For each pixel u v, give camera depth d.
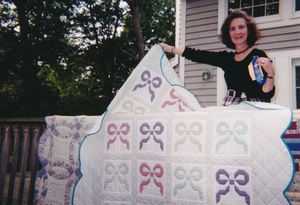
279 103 5.29
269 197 1.70
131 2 12.66
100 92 24.77
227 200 1.79
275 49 5.41
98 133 2.35
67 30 17.42
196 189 1.89
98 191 2.22
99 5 19.19
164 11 19.48
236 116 1.91
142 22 18.73
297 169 1.75
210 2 6.27
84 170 2.25
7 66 13.30
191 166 1.95
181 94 2.34
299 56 5.16
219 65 2.31
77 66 20.97
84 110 23.59
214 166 1.88
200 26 6.38
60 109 18.00
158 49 2.55
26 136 3.29
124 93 2.46
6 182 5.48
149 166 2.11
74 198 2.18
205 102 6.18
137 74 2.51
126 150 2.23
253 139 1.81
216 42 6.15
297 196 1.73
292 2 5.29
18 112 14.50
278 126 1.78
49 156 2.69
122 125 2.29
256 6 5.80
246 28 2.12
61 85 26.77
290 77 5.23
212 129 1.95
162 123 2.14
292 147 1.79
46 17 15.23
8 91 16.11
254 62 1.97
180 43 6.64
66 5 16.00
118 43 19.88
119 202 2.14
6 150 3.39
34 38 13.98
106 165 2.25
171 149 2.05
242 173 1.79
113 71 21.47
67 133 2.66
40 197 2.63
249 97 2.09
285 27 5.35
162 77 2.46
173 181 1.99
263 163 1.75
